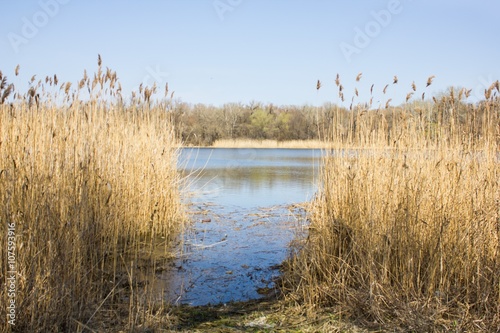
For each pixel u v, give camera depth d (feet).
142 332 12.19
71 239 14.42
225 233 25.11
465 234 14.79
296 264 16.99
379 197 16.47
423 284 14.67
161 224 25.20
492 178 15.79
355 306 13.73
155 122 28.12
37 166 15.74
